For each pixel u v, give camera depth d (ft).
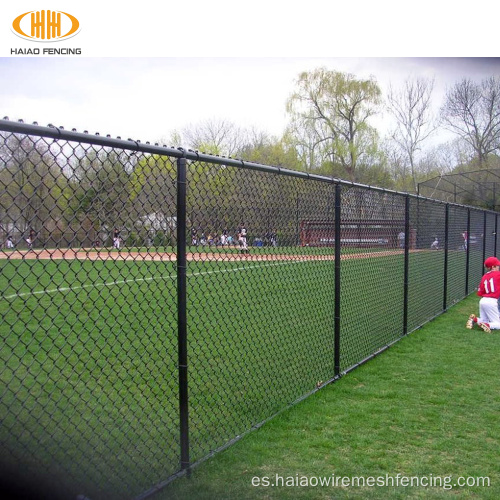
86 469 9.77
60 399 13.89
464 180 105.29
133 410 13.39
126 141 8.33
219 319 25.32
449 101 138.51
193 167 12.42
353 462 10.69
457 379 16.61
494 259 25.59
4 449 10.29
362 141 115.55
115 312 27.25
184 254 9.69
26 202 7.35
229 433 12.14
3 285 36.99
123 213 8.86
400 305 29.76
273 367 17.92
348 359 18.99
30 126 6.95
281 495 9.27
